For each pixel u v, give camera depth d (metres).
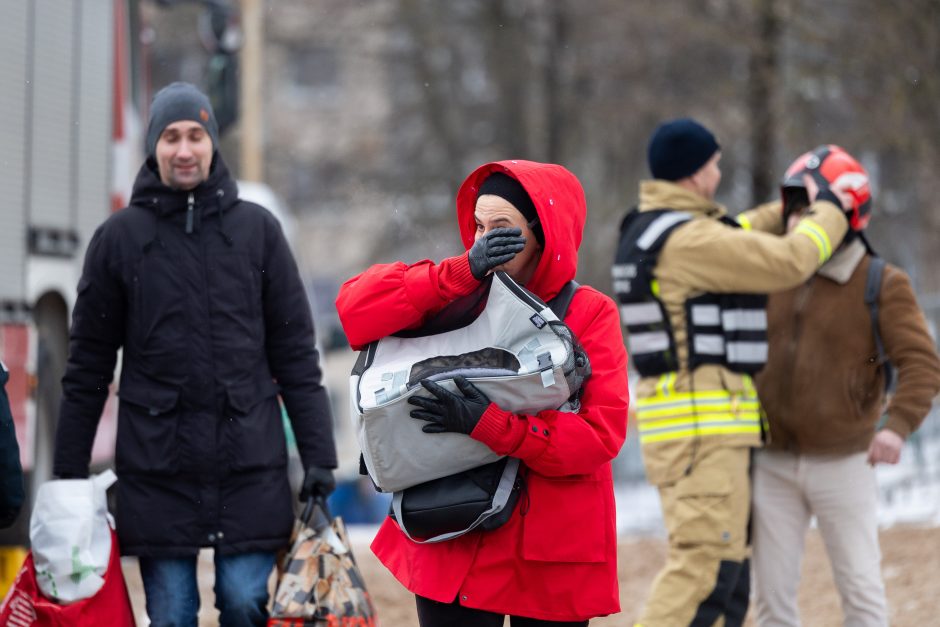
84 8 24.20
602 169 75.19
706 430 14.31
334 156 89.88
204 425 12.49
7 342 20.89
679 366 14.43
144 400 12.51
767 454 15.15
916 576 20.25
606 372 10.51
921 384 14.69
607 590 10.44
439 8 76.12
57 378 23.06
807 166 14.99
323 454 13.04
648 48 57.06
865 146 40.56
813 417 14.80
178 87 12.80
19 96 21.66
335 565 12.63
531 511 10.26
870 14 37.03
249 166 62.78
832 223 14.40
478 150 77.50
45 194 22.50
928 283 46.00
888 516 26.05
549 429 10.03
